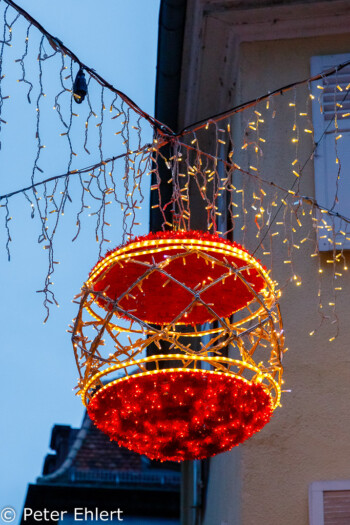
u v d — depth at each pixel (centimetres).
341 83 725
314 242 681
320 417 629
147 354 1083
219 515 799
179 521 1428
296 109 725
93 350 514
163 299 592
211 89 816
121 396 499
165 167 895
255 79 740
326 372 641
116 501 1419
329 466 615
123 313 541
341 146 704
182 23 764
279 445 623
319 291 652
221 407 498
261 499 612
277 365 541
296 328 657
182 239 504
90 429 1541
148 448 533
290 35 750
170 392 492
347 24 744
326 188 690
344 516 598
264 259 683
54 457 1578
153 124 566
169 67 808
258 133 720
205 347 510
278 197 699
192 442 526
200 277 579
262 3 741
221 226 834
